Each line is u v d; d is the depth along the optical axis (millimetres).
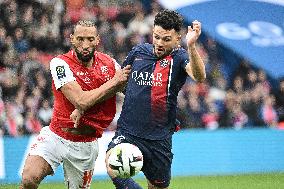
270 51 74438
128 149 25453
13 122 52906
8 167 48844
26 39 60750
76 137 25797
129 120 26953
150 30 67062
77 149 25938
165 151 27281
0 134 52219
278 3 76750
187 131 54781
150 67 26734
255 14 76000
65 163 26203
